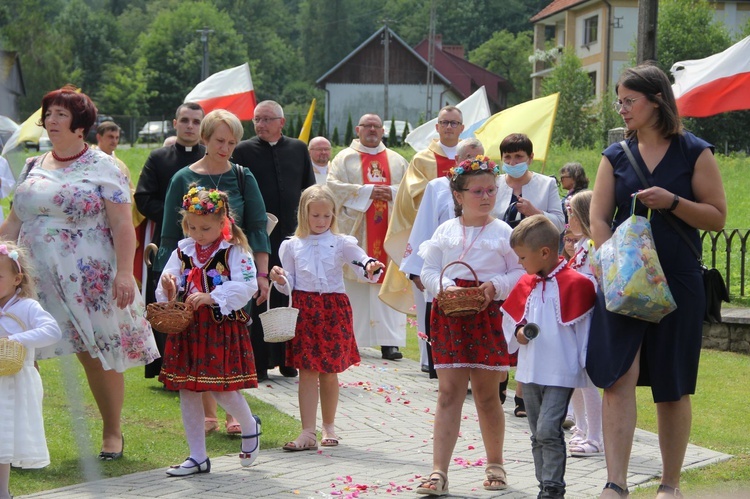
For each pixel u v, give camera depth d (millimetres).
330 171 10703
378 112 68688
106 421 6004
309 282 6605
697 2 41375
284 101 88750
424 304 9172
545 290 4840
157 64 70688
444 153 9203
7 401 4754
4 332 4906
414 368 9898
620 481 4543
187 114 8055
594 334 4645
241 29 88562
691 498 4922
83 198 5672
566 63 43375
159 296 5871
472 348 5281
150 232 8352
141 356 5934
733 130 35688
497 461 5406
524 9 94312
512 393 8445
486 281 5332
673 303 4441
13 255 4965
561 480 4688
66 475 5516
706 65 11695
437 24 94750
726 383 8977
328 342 6523
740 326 10867
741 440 6648
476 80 73250
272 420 7227
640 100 4703
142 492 5184
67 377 5504
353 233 10445
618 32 49312
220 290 5641
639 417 7484
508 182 7414
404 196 9188
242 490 5242
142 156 36969
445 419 5258
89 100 5785
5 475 4852
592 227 4855
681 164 4707
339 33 92438
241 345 5770
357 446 6520
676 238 4656
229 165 6824
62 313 5645
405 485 5379
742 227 19031
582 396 6535
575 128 42531
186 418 5711
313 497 5094
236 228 5867
